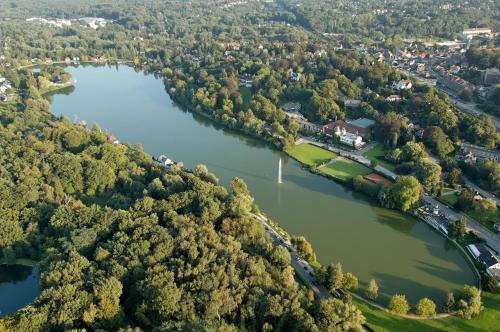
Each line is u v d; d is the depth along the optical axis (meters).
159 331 189.50
